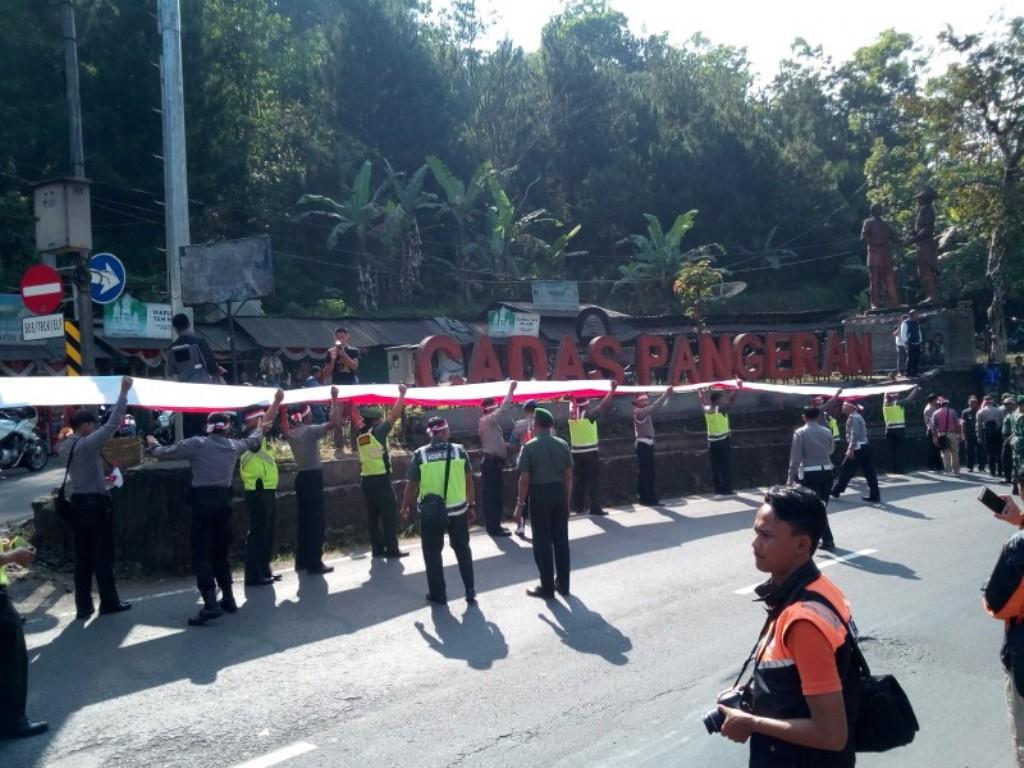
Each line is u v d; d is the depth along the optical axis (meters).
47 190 11.73
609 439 17.38
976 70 35.03
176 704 6.39
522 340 17.75
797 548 3.00
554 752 5.54
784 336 23.73
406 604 8.98
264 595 9.41
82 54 30.19
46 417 24.17
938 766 5.37
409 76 43.72
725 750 5.55
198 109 31.98
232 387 10.20
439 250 43.84
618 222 49.66
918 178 46.66
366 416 13.08
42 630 8.30
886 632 7.90
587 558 11.09
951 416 21.44
